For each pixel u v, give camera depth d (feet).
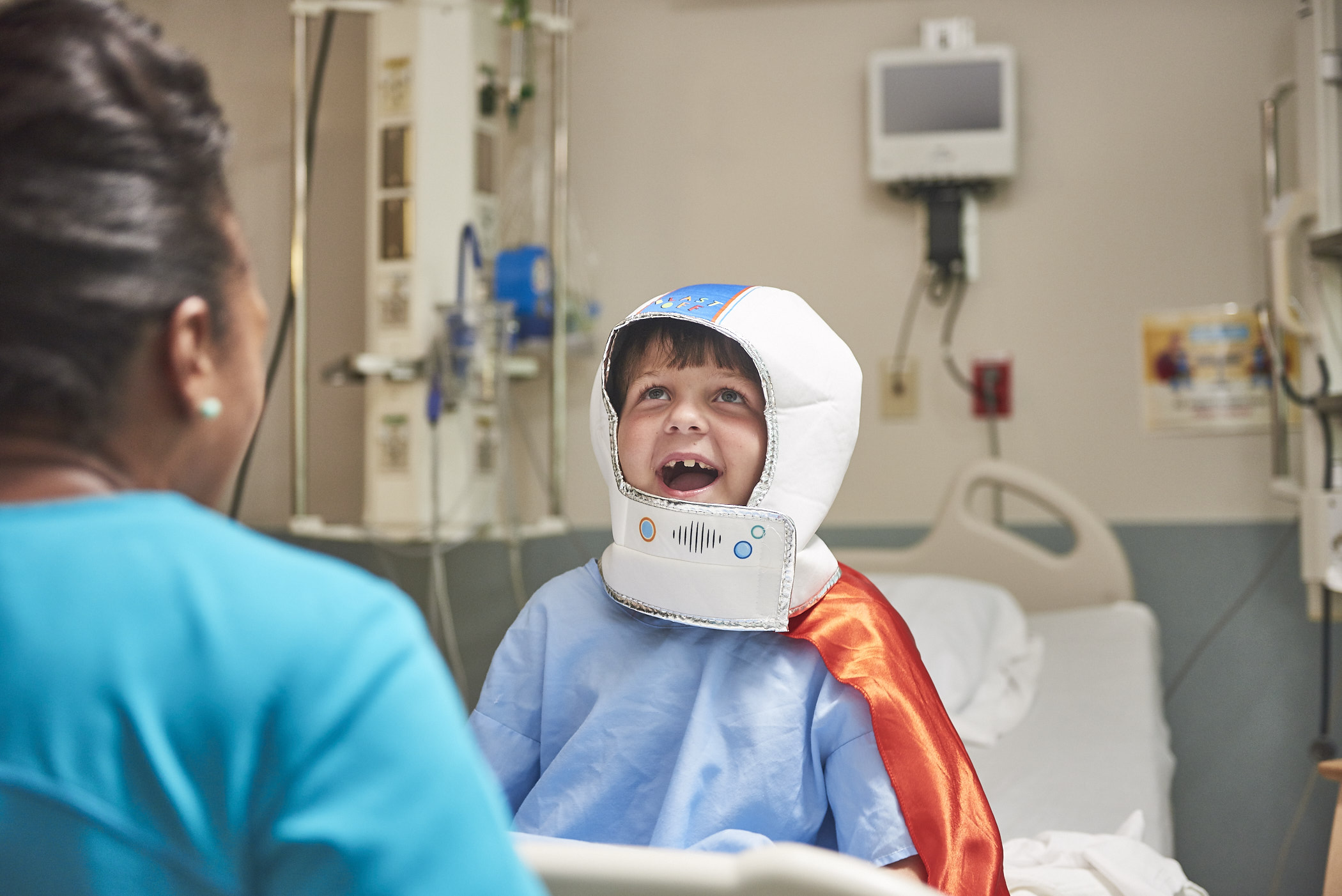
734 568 3.22
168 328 1.64
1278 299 7.09
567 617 3.51
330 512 9.34
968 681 6.48
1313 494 6.93
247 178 9.50
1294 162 8.25
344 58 9.39
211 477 1.79
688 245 9.05
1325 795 7.95
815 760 3.13
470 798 1.48
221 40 9.55
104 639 1.45
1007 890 2.93
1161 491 8.38
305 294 9.38
